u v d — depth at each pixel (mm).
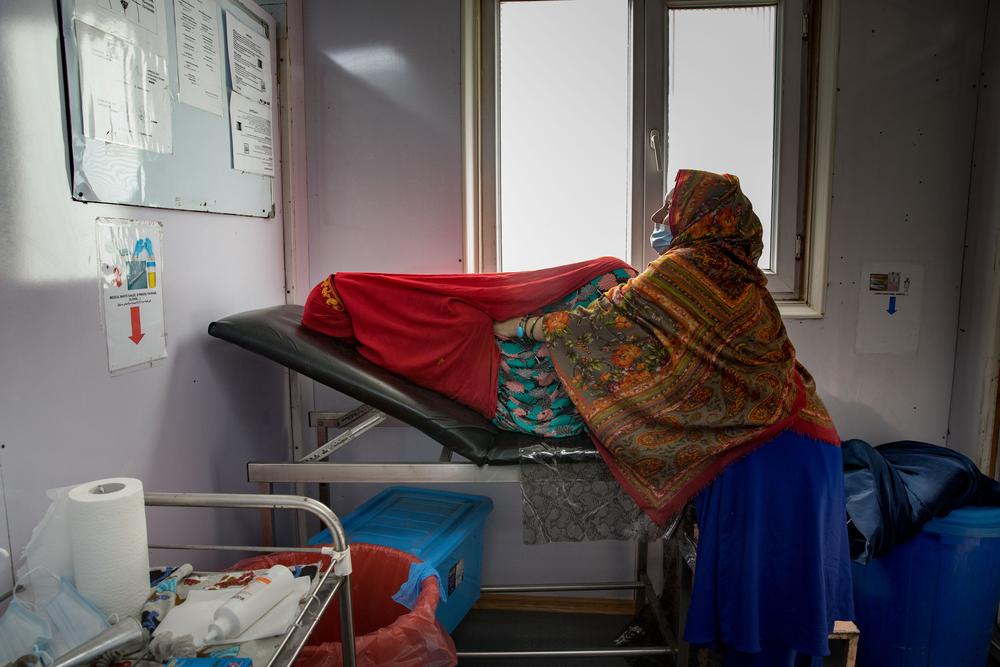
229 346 1817
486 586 2164
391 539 1809
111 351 1316
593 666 1960
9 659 860
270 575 1047
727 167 2236
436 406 1601
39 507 1130
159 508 1491
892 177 2102
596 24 2209
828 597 1550
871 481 1777
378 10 2172
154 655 894
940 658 1813
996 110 1964
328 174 2250
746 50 2189
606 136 2250
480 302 1679
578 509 1565
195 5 1600
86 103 1229
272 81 2043
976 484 1817
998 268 1961
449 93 2174
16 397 1080
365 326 1688
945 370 2166
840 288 2150
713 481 1513
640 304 1582
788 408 1551
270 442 2088
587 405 1568
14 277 1075
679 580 1649
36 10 1117
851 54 2059
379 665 1285
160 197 1468
